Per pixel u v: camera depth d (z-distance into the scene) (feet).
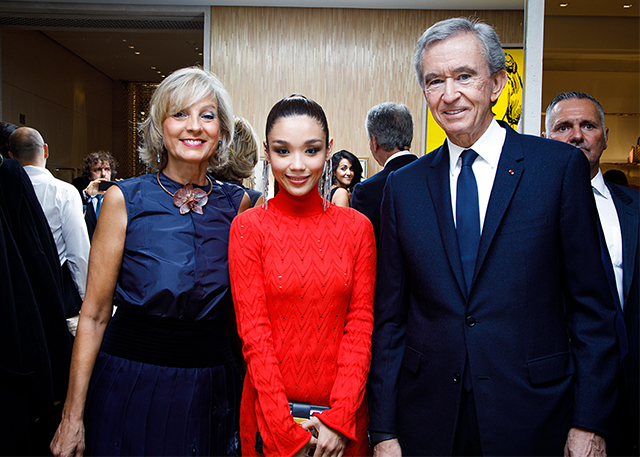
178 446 4.22
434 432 4.07
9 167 5.97
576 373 3.89
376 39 18.67
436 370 4.08
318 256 4.19
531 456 3.78
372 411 4.40
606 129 6.31
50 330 6.15
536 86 6.55
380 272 4.68
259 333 4.07
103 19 19.77
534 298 3.87
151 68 31.53
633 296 4.98
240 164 6.66
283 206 4.33
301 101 4.13
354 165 13.38
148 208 4.50
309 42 18.74
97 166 16.19
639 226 5.13
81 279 9.32
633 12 6.35
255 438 4.17
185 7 18.72
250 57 18.78
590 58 6.38
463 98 4.02
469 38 4.01
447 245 4.11
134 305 4.35
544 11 6.51
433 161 4.55
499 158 4.16
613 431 3.72
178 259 4.39
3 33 22.26
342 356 4.17
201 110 4.54
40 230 6.49
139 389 4.26
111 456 4.17
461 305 4.01
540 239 3.89
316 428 4.00
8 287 5.05
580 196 3.92
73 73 29.14
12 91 23.27
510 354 3.85
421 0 17.69
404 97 18.70
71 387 4.33
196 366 4.43
